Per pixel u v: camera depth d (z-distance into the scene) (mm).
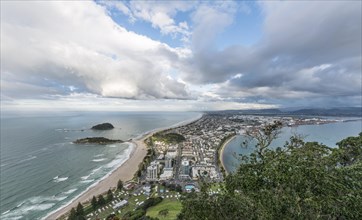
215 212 12078
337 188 10930
